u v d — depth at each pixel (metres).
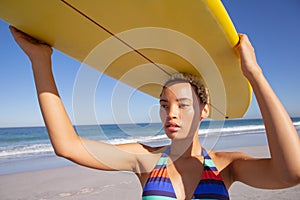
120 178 6.82
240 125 33.56
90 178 6.88
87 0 1.15
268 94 1.20
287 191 5.28
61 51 1.68
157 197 1.49
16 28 1.48
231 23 1.23
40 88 1.49
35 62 1.50
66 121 1.50
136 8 1.17
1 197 5.57
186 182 1.54
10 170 8.55
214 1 1.10
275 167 1.16
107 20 1.30
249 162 1.46
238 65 1.57
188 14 1.16
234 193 5.24
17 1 1.20
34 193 5.80
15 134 26.03
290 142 1.10
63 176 7.20
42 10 1.26
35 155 12.28
